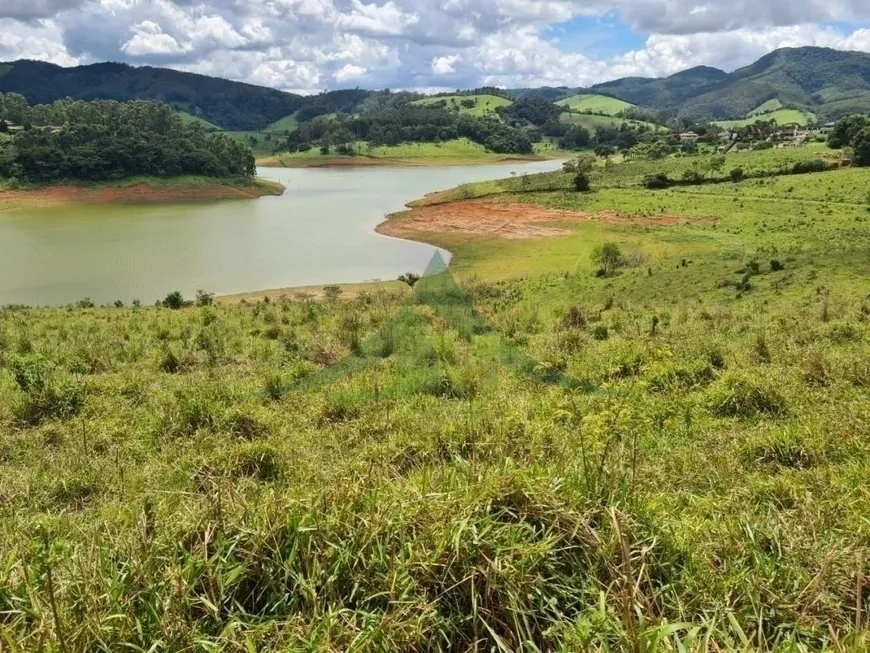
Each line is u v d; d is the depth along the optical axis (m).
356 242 61.22
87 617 2.54
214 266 50.12
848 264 33.38
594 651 2.48
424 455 5.45
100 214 78.25
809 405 6.93
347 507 3.20
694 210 72.00
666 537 3.28
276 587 2.91
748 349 10.04
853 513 3.91
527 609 2.80
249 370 10.83
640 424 6.46
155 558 2.95
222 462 5.86
